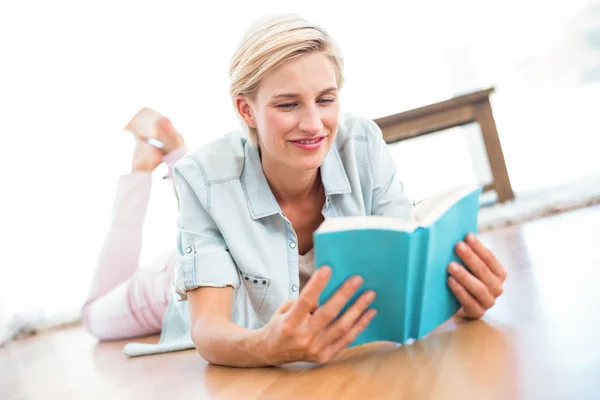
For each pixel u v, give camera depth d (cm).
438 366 84
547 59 274
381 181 125
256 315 120
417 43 277
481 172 278
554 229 208
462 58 276
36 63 266
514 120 278
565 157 274
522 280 132
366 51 279
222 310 110
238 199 115
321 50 99
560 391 65
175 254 173
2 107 263
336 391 81
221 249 113
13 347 227
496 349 86
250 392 88
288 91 96
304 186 115
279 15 101
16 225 255
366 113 281
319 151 102
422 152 283
